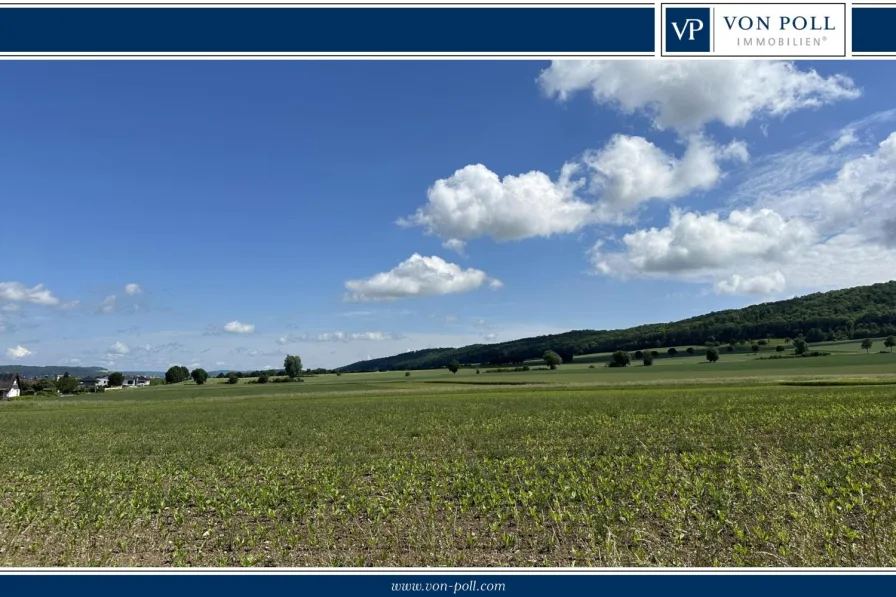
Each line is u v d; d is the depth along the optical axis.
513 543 10.01
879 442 19.25
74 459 24.31
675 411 33.28
